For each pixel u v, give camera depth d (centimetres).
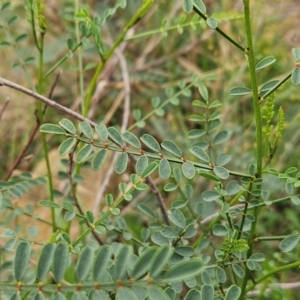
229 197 84
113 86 124
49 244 44
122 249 44
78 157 53
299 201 56
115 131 53
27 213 69
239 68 124
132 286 43
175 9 129
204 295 50
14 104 129
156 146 54
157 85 129
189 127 123
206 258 56
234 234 55
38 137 120
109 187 108
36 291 44
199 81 78
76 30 77
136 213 102
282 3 134
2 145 124
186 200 59
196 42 132
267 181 99
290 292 82
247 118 120
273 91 54
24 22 133
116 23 137
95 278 44
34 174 111
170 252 43
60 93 129
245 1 52
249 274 58
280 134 56
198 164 54
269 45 123
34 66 129
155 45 132
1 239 82
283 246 56
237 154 106
